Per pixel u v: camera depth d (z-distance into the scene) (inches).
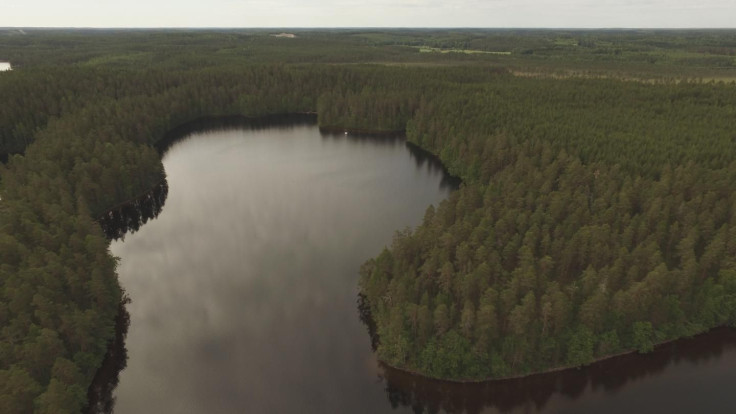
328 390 2632.9
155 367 2810.0
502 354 2536.9
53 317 2484.0
